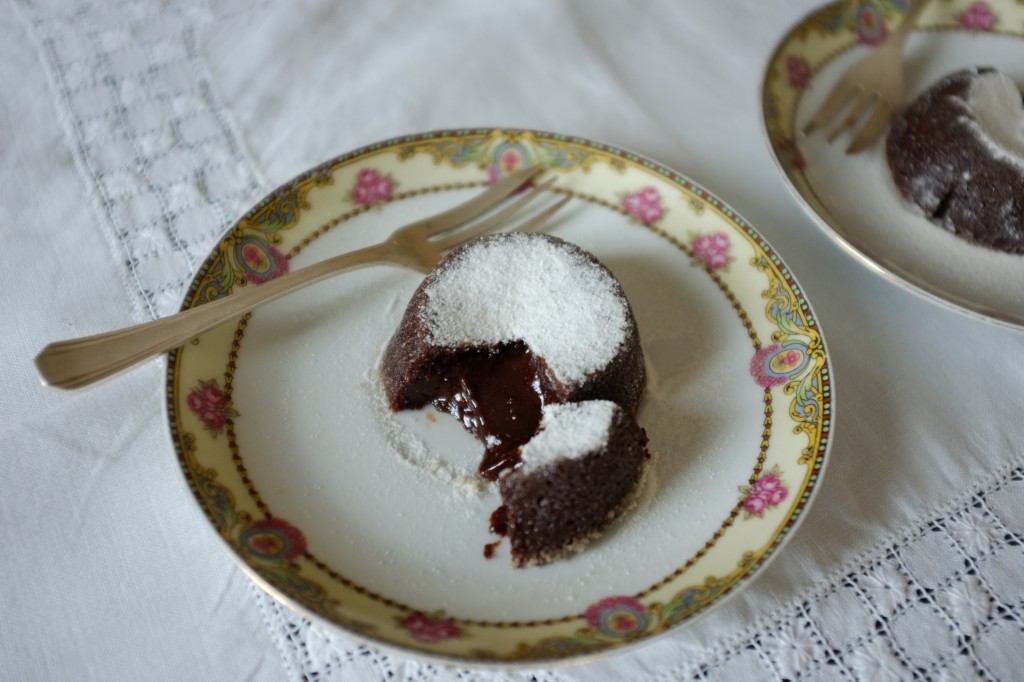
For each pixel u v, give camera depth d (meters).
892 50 0.46
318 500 0.34
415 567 0.33
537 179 0.42
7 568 0.33
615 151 0.41
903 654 0.32
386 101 0.45
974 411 0.37
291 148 0.43
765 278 0.38
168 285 0.39
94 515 0.34
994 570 0.34
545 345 0.36
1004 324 0.36
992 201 0.40
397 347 0.37
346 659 0.32
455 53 0.46
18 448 0.35
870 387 0.37
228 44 0.46
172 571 0.33
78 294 0.39
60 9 0.47
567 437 0.34
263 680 0.32
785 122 0.43
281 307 0.38
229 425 0.35
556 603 0.33
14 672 0.32
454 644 0.31
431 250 0.40
